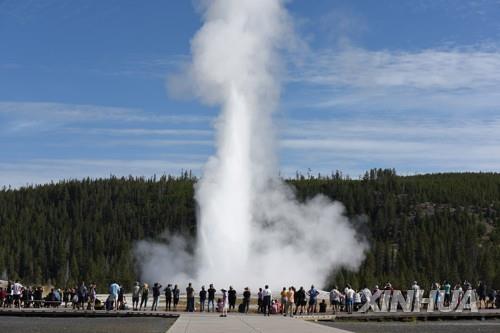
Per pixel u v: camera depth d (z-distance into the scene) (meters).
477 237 158.12
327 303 52.22
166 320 37.78
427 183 197.12
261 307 43.00
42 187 195.00
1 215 175.25
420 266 137.88
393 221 166.88
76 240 153.88
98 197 182.62
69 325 34.28
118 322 36.47
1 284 77.00
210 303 46.38
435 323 40.56
